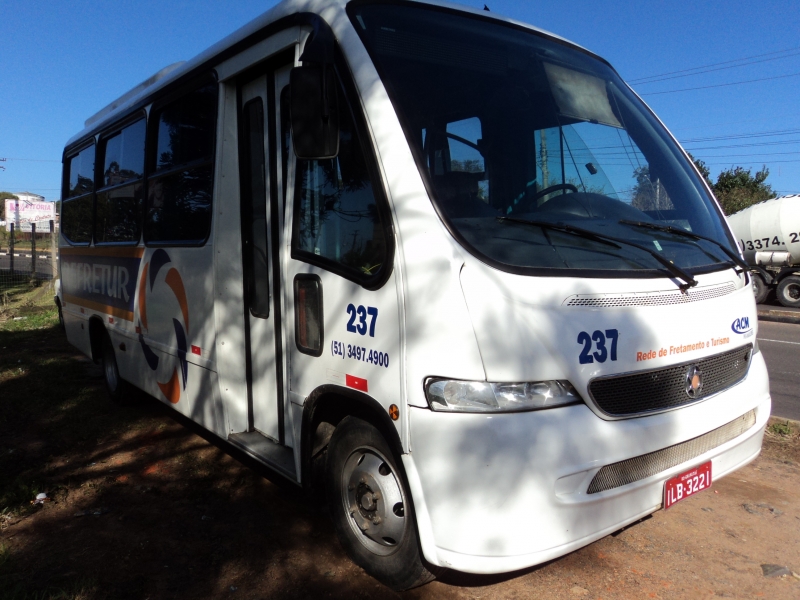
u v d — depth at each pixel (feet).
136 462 16.78
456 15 12.05
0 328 40.93
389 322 9.40
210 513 13.75
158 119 17.78
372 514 10.53
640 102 14.48
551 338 8.73
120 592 10.77
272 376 13.07
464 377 8.57
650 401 9.65
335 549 12.18
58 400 22.53
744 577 11.30
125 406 21.70
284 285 12.00
